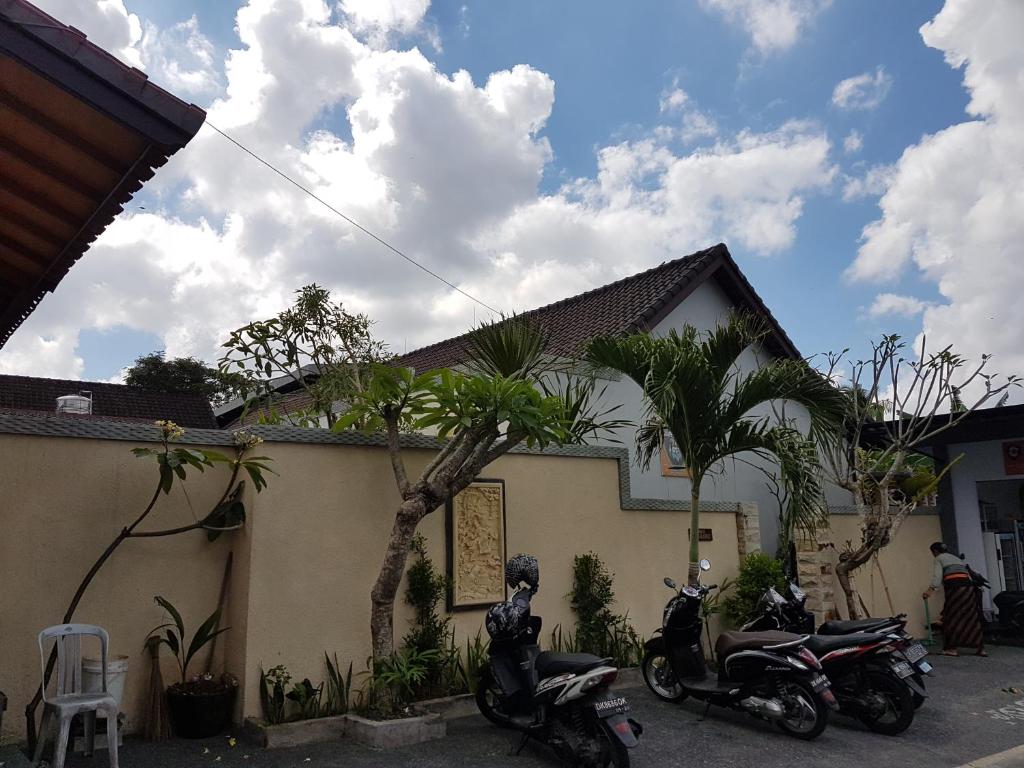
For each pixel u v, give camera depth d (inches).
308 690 226.2
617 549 326.0
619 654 309.7
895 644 254.2
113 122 160.4
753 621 291.9
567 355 335.6
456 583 273.3
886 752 227.1
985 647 433.4
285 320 302.5
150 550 222.2
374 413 245.6
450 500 276.5
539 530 301.7
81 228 206.1
